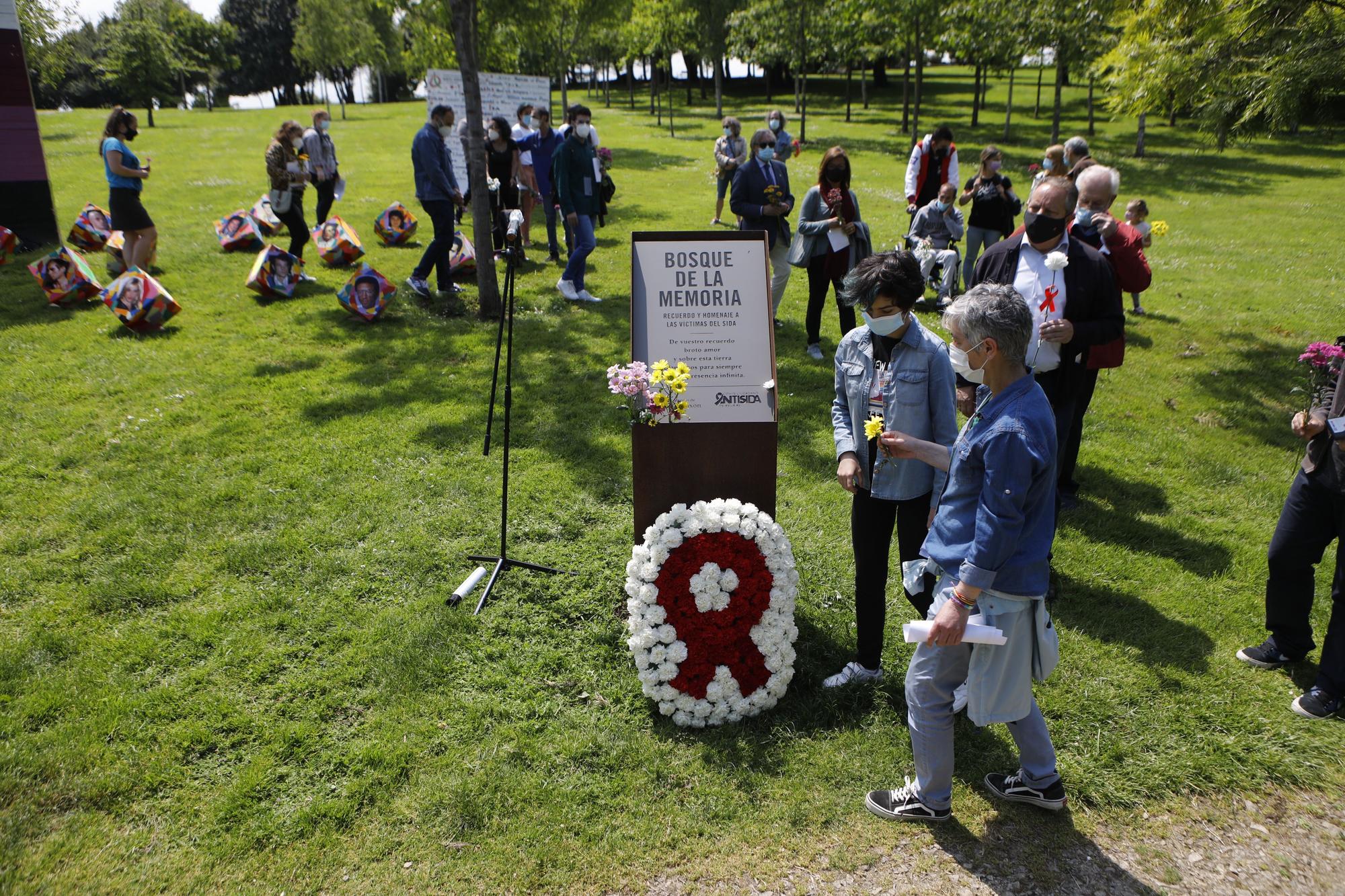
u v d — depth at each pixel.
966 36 25.56
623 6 27.97
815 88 48.97
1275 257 13.45
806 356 7.88
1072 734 3.54
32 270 8.89
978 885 2.88
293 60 65.44
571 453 5.93
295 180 9.82
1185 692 3.79
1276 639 3.97
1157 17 8.49
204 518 5.02
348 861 2.92
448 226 9.12
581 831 3.05
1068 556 4.91
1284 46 7.63
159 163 19.62
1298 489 3.75
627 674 3.89
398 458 5.82
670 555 3.71
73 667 3.82
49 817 3.07
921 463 3.39
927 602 3.60
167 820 3.07
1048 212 4.06
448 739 3.46
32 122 10.96
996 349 2.64
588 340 8.22
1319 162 25.44
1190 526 5.30
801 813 3.13
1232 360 8.52
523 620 4.20
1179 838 3.09
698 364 4.07
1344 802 3.26
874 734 3.52
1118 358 4.95
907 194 9.90
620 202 15.79
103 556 4.68
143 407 6.53
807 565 4.71
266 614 4.20
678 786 3.28
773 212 7.68
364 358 7.67
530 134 11.44
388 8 25.19
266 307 9.05
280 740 3.41
